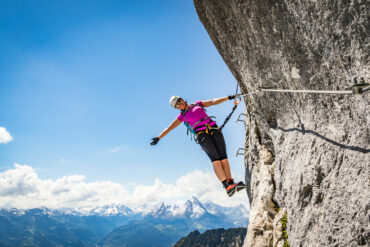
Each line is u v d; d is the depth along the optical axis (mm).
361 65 2570
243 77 6289
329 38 2916
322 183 3629
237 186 5555
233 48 5832
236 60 6078
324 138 3580
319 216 3670
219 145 6016
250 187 7898
